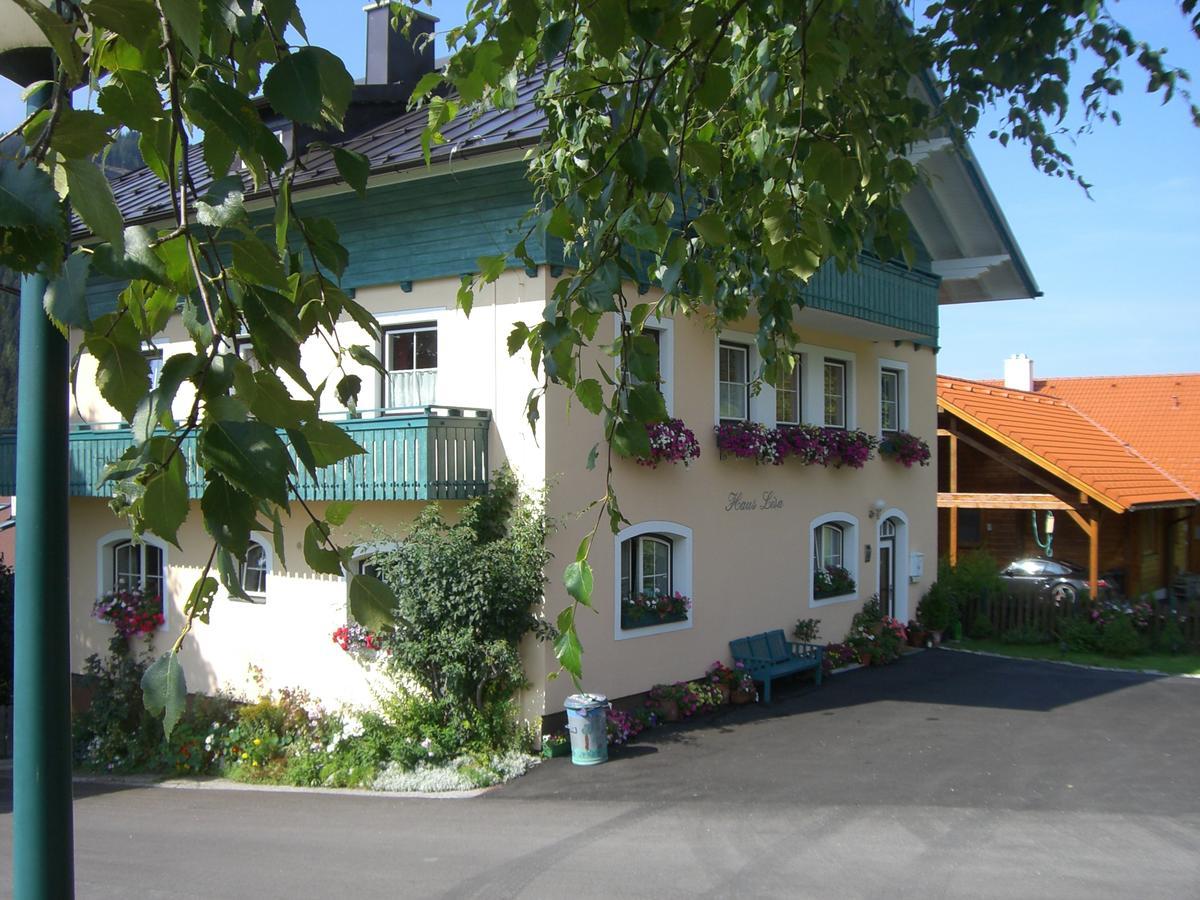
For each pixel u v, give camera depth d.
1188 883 7.45
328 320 1.99
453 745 11.15
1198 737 12.10
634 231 3.06
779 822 8.97
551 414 11.55
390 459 11.29
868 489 17.70
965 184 16.73
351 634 12.00
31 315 2.09
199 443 1.36
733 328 14.33
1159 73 5.25
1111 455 23.48
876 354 17.91
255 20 1.65
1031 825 8.84
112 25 1.48
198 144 1.75
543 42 3.12
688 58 3.69
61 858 2.07
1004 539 25.12
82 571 15.40
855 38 4.71
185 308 1.67
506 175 11.69
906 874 7.63
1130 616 18.73
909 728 12.52
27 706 2.06
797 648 15.59
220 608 13.70
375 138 13.63
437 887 7.56
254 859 8.44
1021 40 5.27
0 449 14.79
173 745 12.59
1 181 1.22
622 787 10.22
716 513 14.12
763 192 4.80
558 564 11.69
